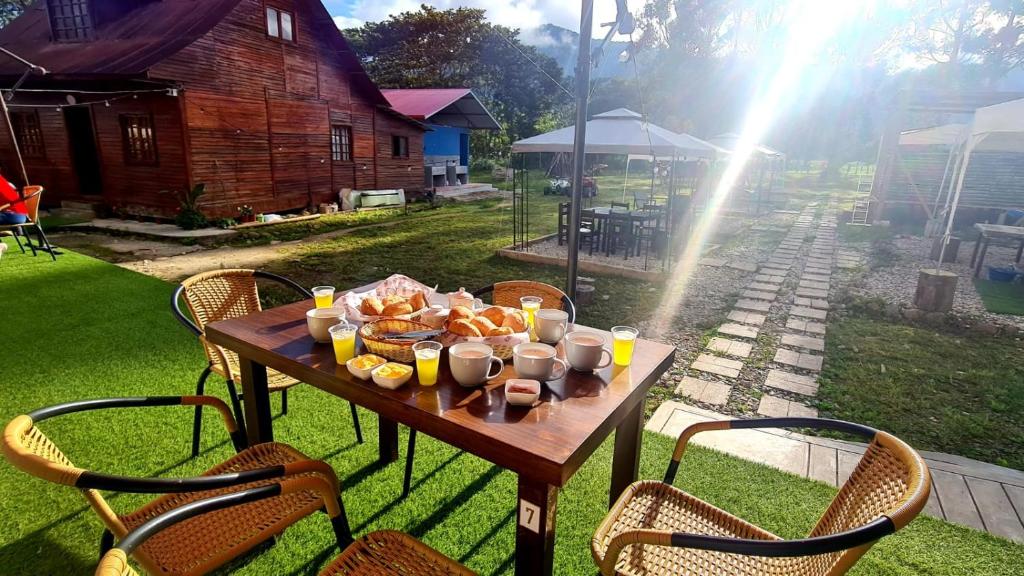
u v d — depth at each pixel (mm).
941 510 2449
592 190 16594
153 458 2668
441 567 1485
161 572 1448
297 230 10891
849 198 19828
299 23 12039
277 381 2533
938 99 11945
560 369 1780
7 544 2105
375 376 1653
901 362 4469
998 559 2115
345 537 1762
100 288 5793
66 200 11953
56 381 3494
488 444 1391
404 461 2721
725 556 1589
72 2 11758
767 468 2721
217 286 2963
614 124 7969
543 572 1435
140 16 11742
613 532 1621
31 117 11914
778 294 6633
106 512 1480
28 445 1317
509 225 12078
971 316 5672
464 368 1634
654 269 7797
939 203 12492
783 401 3693
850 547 1111
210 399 2021
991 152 11844
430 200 16594
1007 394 3869
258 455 1979
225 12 10141
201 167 10250
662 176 15023
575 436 1401
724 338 5020
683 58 31922
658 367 1918
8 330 4441
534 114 36844
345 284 6785
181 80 9672
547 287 2842
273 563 2043
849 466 2799
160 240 9406
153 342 4219
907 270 8016
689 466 2730
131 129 10617
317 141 13000
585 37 3432
